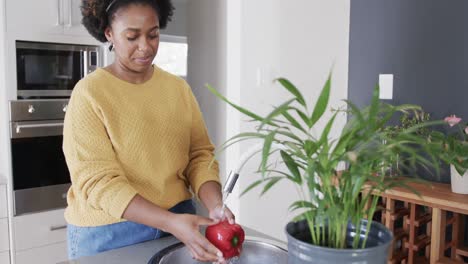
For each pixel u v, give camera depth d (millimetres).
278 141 658
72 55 2498
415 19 2707
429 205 2170
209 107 3062
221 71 2938
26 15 2295
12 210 2334
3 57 2250
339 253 587
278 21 2742
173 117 1179
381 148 595
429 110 2678
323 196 640
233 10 2666
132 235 1101
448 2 2553
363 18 2965
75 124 1038
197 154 1255
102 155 1040
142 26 1062
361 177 603
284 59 2785
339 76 3051
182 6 3191
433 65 2643
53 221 2475
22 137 2334
